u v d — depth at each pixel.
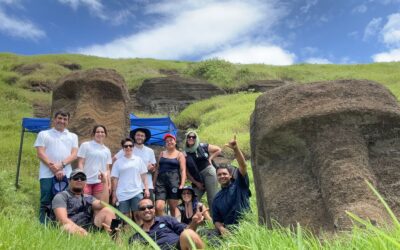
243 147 15.97
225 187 6.83
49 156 7.50
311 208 5.04
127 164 7.84
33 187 12.23
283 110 5.52
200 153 8.50
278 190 5.38
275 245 3.84
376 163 5.16
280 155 5.61
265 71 37.03
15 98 28.50
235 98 27.42
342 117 5.23
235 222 6.62
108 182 8.03
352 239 3.48
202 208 5.48
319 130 5.28
